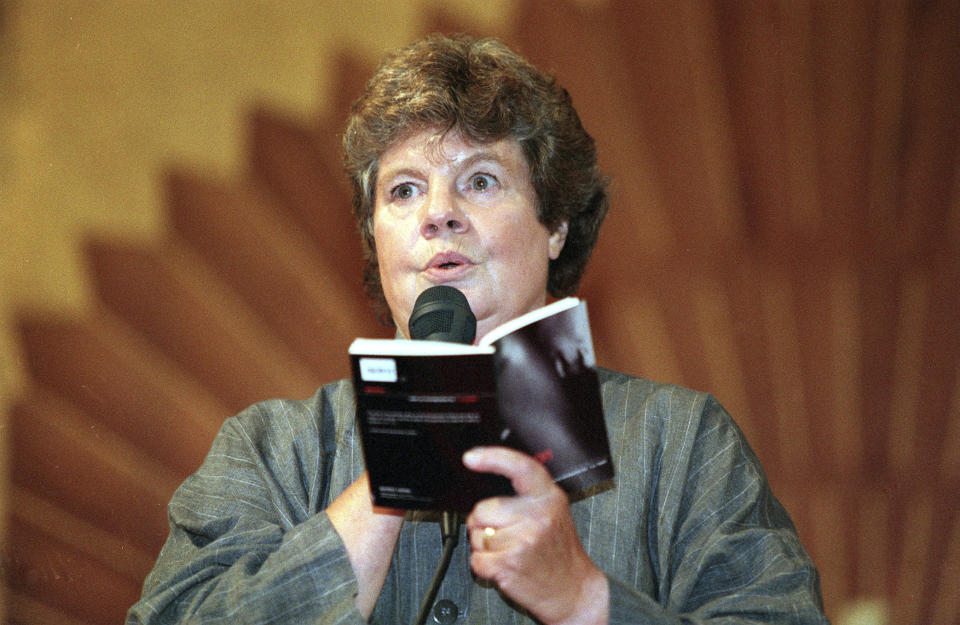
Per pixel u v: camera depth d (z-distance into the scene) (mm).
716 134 10328
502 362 3398
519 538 3336
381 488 3445
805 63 10289
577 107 10305
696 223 10352
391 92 4895
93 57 9547
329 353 9594
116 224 9383
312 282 9664
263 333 9516
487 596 4227
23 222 9258
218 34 9766
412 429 3334
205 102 9680
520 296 4777
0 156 9312
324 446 4875
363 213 5328
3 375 8977
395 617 4363
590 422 3510
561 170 5020
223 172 9648
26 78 9453
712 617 3809
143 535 8883
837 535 9906
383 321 6039
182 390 9258
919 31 10148
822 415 10109
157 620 4066
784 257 10266
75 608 8633
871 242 10203
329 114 9914
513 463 3301
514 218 4773
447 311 4031
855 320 10156
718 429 4629
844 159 10258
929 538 9789
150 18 9664
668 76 10320
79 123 9469
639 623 3514
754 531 4145
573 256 5488
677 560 4262
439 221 4652
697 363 10227
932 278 10102
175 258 9453
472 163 4773
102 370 9141
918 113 10164
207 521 4512
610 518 4348
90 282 9266
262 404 5148
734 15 10297
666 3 10281
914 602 9711
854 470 10000
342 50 9992
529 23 10227
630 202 10320
